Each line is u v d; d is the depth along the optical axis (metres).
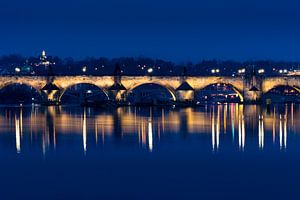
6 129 165.12
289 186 86.38
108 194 82.81
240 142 131.38
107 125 176.62
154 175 94.31
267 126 172.12
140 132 154.75
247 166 100.75
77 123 184.75
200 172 96.38
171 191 84.19
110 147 124.31
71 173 96.19
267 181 89.44
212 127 169.38
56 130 161.12
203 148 121.81
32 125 177.62
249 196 81.31
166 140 136.00
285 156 110.38
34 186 87.19
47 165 103.00
